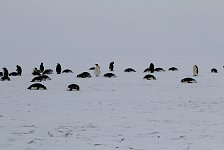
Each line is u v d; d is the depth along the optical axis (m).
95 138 12.39
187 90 30.00
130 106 21.33
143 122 16.03
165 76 44.22
